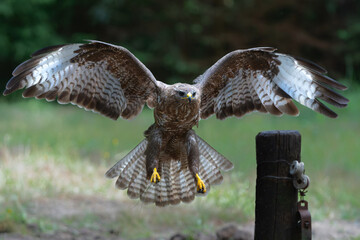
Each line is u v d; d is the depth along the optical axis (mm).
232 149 18312
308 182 7070
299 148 7203
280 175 7145
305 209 7125
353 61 34750
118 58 8039
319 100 7828
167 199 8484
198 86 8141
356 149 18062
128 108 8547
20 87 7418
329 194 14250
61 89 7898
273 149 7160
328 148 18188
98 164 16891
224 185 14312
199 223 11773
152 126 8375
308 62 7809
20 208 11961
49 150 17531
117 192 14070
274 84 8281
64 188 13836
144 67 8117
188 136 8148
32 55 7469
